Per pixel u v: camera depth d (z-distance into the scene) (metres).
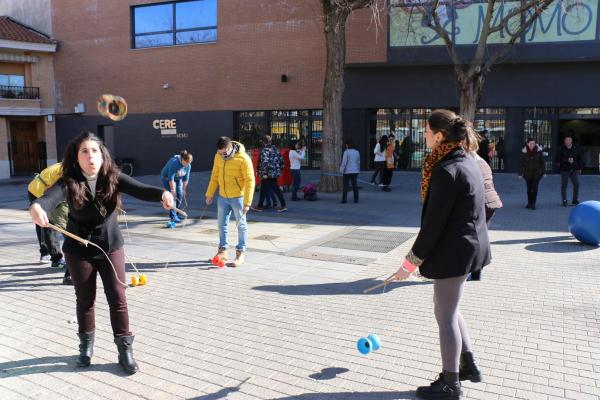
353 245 8.51
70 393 3.59
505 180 17.75
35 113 26.58
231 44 22.67
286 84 21.92
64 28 26.34
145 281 6.11
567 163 12.73
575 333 4.59
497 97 19.25
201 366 4.00
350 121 20.91
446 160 3.26
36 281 6.36
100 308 5.32
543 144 19.17
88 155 3.62
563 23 17.81
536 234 9.23
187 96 23.75
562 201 13.25
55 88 26.97
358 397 3.50
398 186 17.41
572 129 19.25
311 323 4.88
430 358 4.10
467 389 3.59
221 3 22.66
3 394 3.57
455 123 3.28
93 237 3.80
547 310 5.19
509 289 5.91
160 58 24.14
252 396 3.53
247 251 8.06
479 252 3.25
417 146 20.64
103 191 3.75
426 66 19.92
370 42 19.70
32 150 28.12
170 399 3.50
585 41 17.72
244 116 23.05
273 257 7.64
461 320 3.60
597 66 18.19
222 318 5.04
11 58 25.73
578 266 6.96
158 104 24.39
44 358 4.15
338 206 13.18
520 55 18.28
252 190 7.02
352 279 6.42
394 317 5.02
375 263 7.27
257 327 4.79
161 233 9.60
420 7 15.69
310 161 22.16
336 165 15.89
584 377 3.76
